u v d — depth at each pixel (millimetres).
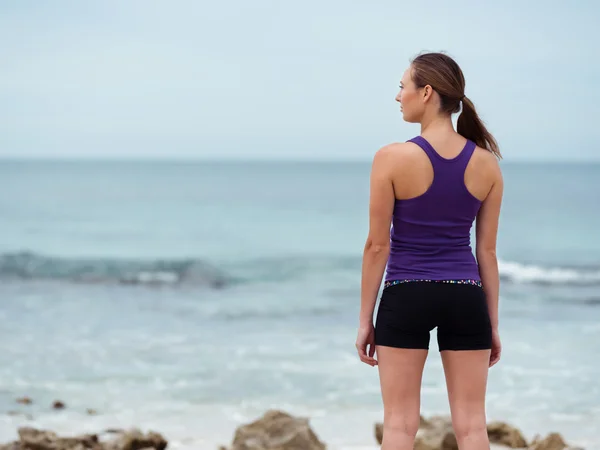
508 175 85812
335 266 20625
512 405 7738
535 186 61500
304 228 32750
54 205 42312
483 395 3193
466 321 3115
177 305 14484
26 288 16703
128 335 11438
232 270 19812
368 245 3191
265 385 8547
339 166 146625
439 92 3150
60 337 11250
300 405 7746
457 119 3318
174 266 20156
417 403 3195
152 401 7902
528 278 19016
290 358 9906
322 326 12297
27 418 7242
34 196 49281
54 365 9500
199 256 22812
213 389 8398
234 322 12664
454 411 3193
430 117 3178
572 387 8414
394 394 3172
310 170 119250
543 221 34812
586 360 9734
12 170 113000
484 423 3180
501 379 8797
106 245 26250
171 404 7789
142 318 12953
